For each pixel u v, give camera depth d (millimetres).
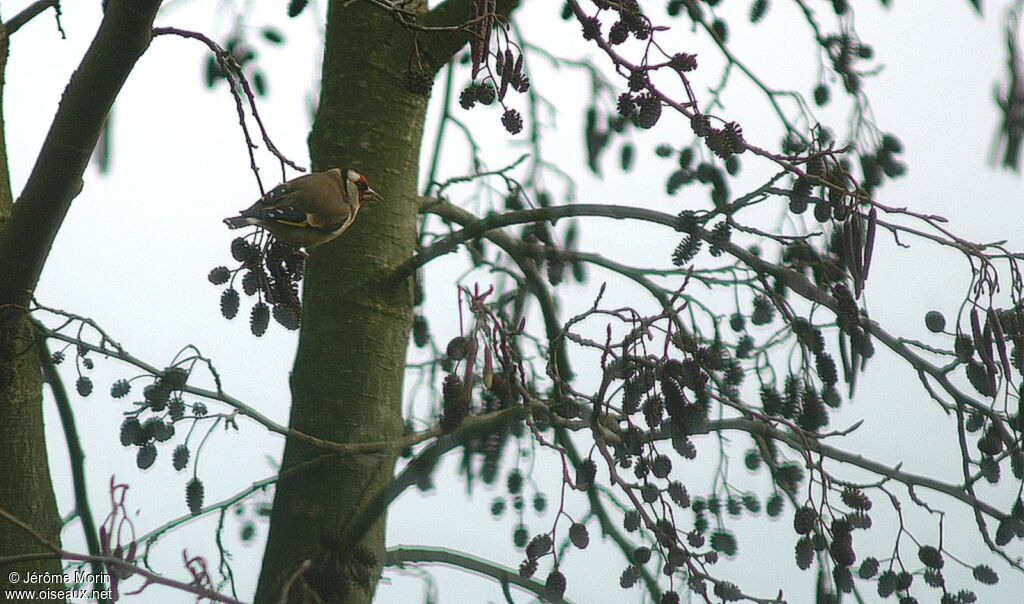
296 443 11469
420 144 12500
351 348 11688
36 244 9469
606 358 8961
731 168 11664
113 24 8453
